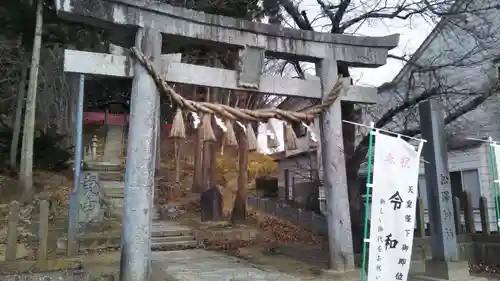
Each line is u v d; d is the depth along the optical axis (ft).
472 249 38.60
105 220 49.88
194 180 82.64
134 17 24.67
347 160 39.78
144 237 23.17
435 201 29.35
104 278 24.31
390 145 20.54
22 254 32.73
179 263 35.65
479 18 45.52
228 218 63.16
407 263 19.52
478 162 48.88
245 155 61.57
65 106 90.12
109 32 26.35
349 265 28.89
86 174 45.70
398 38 32.60
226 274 30.04
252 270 31.76
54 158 69.36
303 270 31.48
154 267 32.04
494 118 48.16
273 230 57.21
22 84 66.59
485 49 41.96
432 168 29.66
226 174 102.53
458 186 51.42
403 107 39.32
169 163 105.19
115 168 79.87
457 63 45.65
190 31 26.30
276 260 37.22
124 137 113.29
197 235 49.62
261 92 28.66
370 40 32.12
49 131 72.79
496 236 37.42
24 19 64.64
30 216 46.26
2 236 38.14
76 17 23.48
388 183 20.11
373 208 19.69
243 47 27.78
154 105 24.45
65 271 21.18
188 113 26.08
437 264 28.63
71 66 23.24
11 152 63.52
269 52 29.35
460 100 45.96
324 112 30.42
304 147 68.49
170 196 75.66
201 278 28.53
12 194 53.62
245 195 61.21
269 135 28.17
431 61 47.44
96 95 98.53
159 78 24.23
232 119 26.71
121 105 113.80
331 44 31.22
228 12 52.65
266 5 48.01
